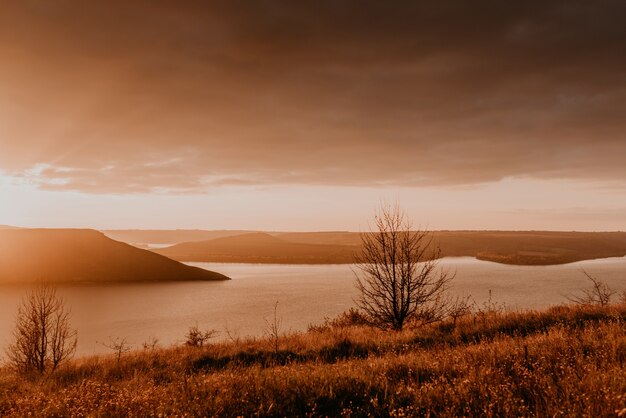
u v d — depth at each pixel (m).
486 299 57.75
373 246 18.09
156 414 5.42
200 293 97.19
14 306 71.06
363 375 6.64
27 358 14.95
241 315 64.31
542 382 5.49
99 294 95.00
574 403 4.54
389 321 17.22
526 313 15.23
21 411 5.94
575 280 91.62
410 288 17.27
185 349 15.20
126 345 43.66
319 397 5.81
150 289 105.00
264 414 5.34
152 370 11.16
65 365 14.41
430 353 8.91
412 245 17.83
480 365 6.69
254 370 7.79
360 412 5.19
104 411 5.70
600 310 14.22
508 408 4.55
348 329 18.12
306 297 84.25
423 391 5.59
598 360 6.46
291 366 8.36
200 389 6.41
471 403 5.04
